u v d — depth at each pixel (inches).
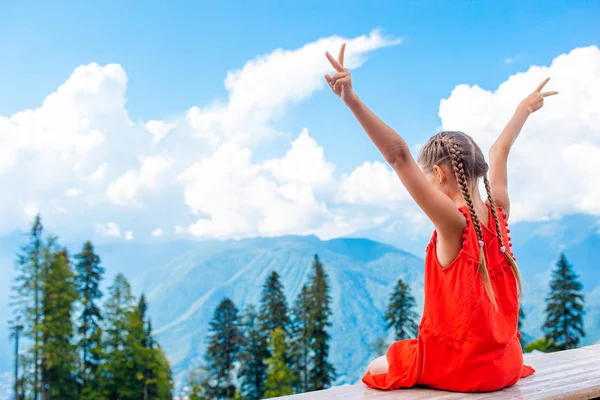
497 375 82.9
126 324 1728.6
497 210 90.2
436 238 82.5
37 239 1724.9
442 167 82.4
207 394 1744.6
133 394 1675.7
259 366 1758.1
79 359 1695.4
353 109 73.2
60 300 1673.2
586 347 124.4
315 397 88.6
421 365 86.7
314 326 1737.2
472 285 77.8
